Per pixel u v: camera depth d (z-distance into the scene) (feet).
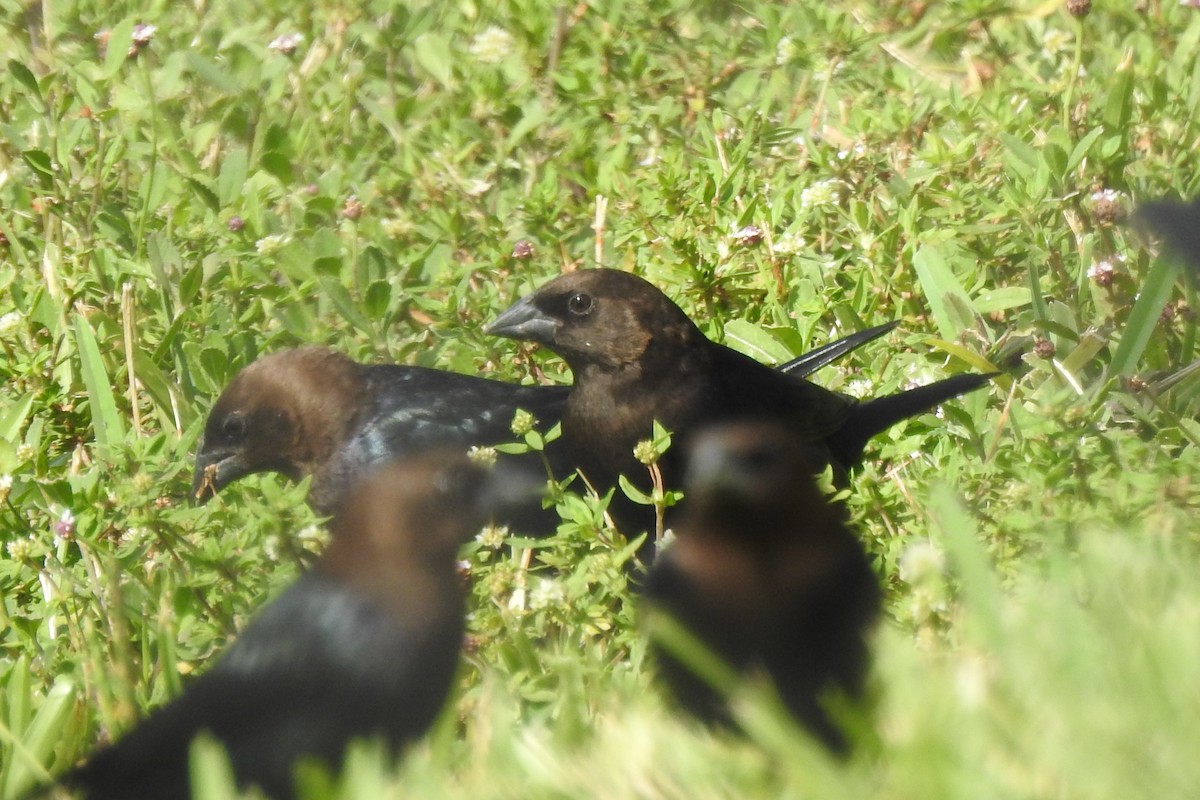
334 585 23.81
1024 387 37.17
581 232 45.39
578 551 29.89
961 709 20.18
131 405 38.09
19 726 25.27
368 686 23.38
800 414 35.47
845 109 50.14
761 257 41.96
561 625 27.40
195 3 59.67
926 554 25.08
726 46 54.39
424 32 56.13
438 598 23.82
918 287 40.63
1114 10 54.13
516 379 40.45
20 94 51.34
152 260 41.04
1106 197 39.86
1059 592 22.08
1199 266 26.89
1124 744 18.86
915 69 53.26
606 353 34.53
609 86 52.26
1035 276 37.76
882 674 22.30
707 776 20.13
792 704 23.27
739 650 23.44
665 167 44.96
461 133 49.88
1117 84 43.62
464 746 23.50
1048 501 27.84
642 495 31.27
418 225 46.01
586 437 35.09
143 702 26.13
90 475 32.53
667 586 23.99
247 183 47.60
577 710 23.11
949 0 53.72
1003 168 44.21
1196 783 18.37
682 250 40.86
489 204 47.98
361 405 36.88
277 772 23.31
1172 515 27.27
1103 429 33.40
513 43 54.70
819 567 23.48
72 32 54.54
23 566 30.55
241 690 23.34
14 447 35.73
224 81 52.13
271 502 28.45
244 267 41.57
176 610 28.04
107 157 46.26
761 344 39.93
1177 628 20.74
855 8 55.88
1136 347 35.91
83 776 22.17
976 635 22.77
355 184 48.44
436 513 24.06
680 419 34.45
